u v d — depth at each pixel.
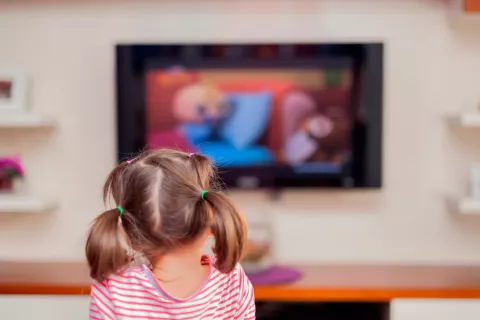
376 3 2.66
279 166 2.64
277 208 2.74
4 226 2.74
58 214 2.73
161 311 1.20
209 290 1.24
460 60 2.67
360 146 2.62
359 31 2.67
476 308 2.30
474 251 2.73
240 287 1.31
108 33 2.68
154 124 2.62
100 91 2.70
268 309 2.48
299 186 2.65
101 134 2.71
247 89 2.62
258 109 2.63
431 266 2.70
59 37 2.68
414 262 2.73
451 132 2.68
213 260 1.35
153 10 2.68
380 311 2.45
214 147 2.64
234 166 2.65
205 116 2.63
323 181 2.64
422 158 2.70
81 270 2.57
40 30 2.68
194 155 1.34
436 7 2.66
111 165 2.71
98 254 1.17
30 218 2.74
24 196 2.64
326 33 2.68
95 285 1.23
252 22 2.68
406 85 2.68
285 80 2.61
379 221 2.73
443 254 2.73
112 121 2.71
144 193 1.21
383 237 2.73
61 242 2.74
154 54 2.59
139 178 1.23
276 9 2.67
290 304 2.48
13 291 2.34
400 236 2.73
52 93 2.70
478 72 2.67
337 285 2.35
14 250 2.75
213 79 2.62
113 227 1.18
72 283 2.36
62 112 2.70
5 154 2.70
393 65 2.68
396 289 2.30
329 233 2.74
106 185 1.31
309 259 2.75
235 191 2.73
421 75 2.68
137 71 2.60
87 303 2.33
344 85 2.60
